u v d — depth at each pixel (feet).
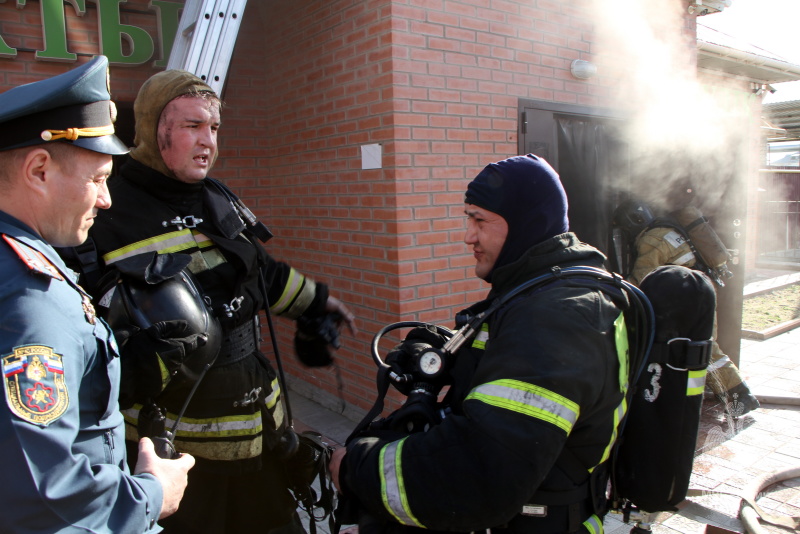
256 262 6.77
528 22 14.46
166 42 13.79
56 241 4.04
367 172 13.12
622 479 5.54
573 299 4.44
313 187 14.88
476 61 13.48
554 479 4.54
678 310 5.26
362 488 4.54
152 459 4.44
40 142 3.77
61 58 12.58
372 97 12.73
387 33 12.15
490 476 4.04
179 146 6.07
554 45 15.06
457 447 4.25
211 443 6.29
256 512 6.88
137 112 6.22
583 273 4.75
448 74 13.00
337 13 13.46
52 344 3.48
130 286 5.42
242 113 16.02
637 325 4.93
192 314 5.54
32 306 3.49
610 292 4.69
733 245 16.42
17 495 3.22
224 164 15.88
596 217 16.19
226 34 10.58
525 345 4.24
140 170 6.16
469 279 13.73
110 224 5.88
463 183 13.46
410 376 5.36
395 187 12.42
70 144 3.89
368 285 13.51
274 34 15.78
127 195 6.14
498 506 4.06
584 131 15.90
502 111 14.08
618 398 4.64
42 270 3.61
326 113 14.15
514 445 4.00
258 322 6.96
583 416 4.41
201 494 6.36
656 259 14.60
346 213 13.89
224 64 10.62
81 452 3.81
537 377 4.11
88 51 13.01
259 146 16.39
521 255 5.06
